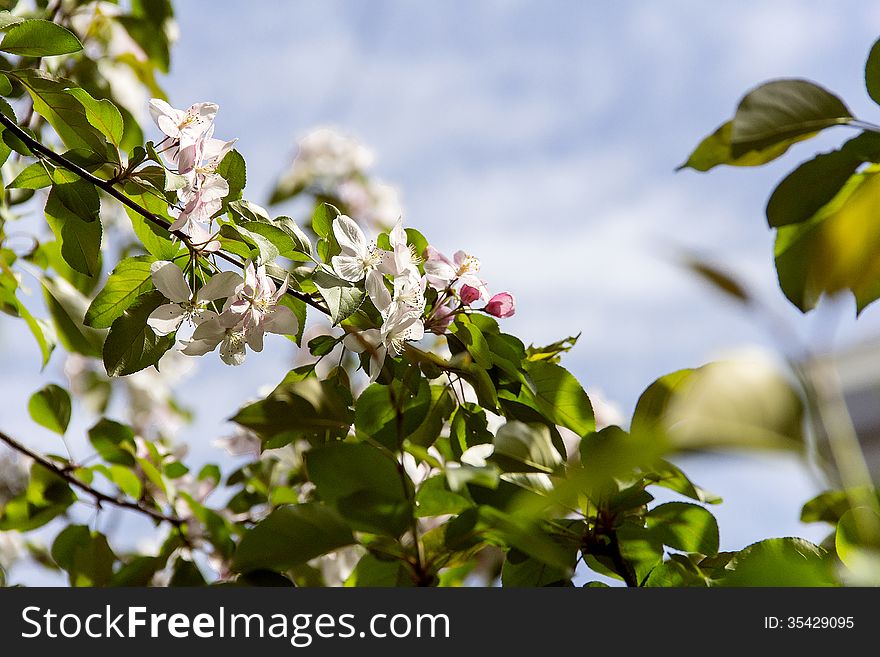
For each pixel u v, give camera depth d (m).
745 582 0.66
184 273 1.50
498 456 1.05
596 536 1.12
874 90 0.99
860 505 0.50
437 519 1.86
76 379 3.32
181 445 2.40
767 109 0.94
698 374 0.41
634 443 0.40
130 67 2.76
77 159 1.46
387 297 1.45
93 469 1.94
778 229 0.99
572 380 1.50
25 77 1.46
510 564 1.21
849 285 0.49
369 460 0.97
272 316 1.44
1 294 2.09
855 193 0.97
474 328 1.51
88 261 1.54
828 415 0.40
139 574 1.78
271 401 1.07
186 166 1.49
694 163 1.07
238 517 2.14
